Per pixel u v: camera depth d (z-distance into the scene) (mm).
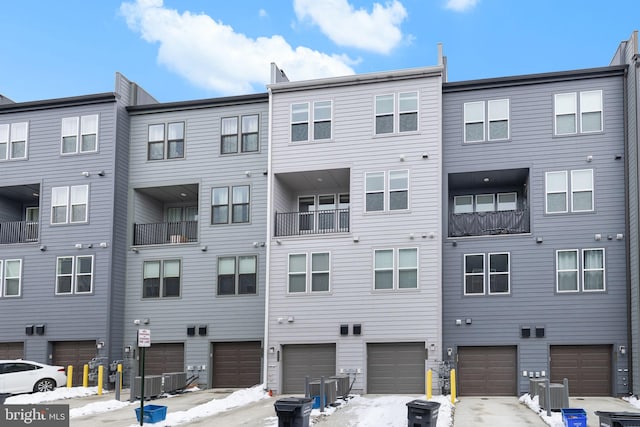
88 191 28672
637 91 23594
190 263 28219
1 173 29812
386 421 17812
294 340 25578
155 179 29078
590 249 24438
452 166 25938
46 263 28734
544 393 19109
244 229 27859
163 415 18531
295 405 15883
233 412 20625
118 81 29188
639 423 14102
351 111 26469
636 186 23406
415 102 25906
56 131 29500
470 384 24969
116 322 27969
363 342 24922
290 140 26891
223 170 28453
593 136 24922
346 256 25625
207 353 27438
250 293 27438
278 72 28266
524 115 25672
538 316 24562
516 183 27141
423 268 24859
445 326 25203
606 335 23891
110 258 27906
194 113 29156
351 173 26016
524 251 25016
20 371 24703
